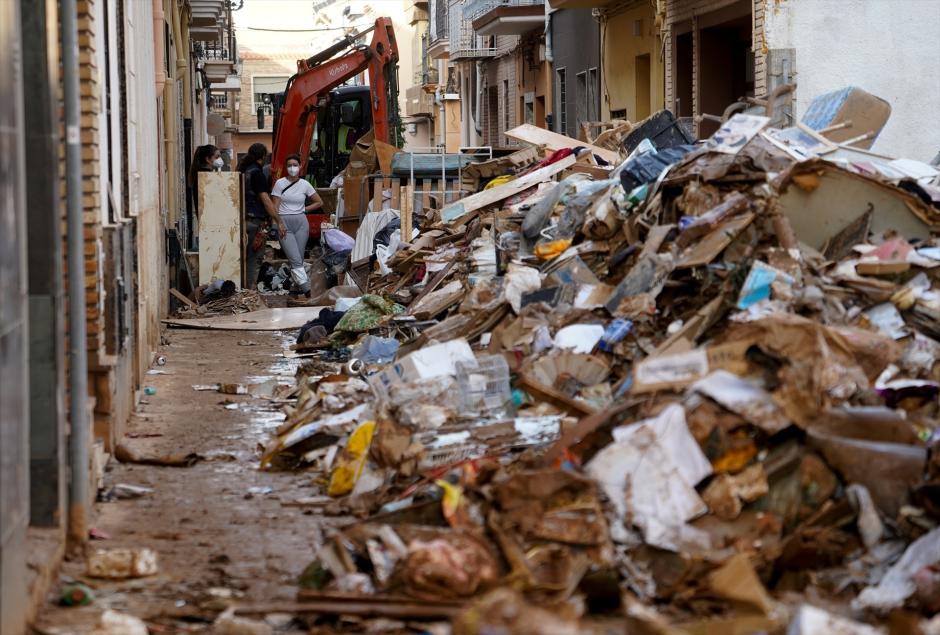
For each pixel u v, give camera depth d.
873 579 7.25
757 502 7.75
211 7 35.25
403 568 7.12
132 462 11.16
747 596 6.77
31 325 7.87
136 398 14.02
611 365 11.05
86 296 10.36
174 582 7.82
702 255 11.21
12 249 6.67
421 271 19.31
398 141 35.91
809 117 16.89
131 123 13.95
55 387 7.95
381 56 34.94
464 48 56.22
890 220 11.85
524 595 6.87
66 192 8.39
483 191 19.98
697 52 29.62
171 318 22.31
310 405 12.52
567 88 41.97
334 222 32.03
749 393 8.09
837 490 7.66
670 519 7.60
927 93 25.61
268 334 20.53
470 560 7.05
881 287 10.69
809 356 8.38
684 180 12.91
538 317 12.29
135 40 15.02
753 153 13.17
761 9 25.34
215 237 24.95
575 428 8.52
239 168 27.23
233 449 11.81
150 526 9.15
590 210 14.85
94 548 8.52
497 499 7.62
